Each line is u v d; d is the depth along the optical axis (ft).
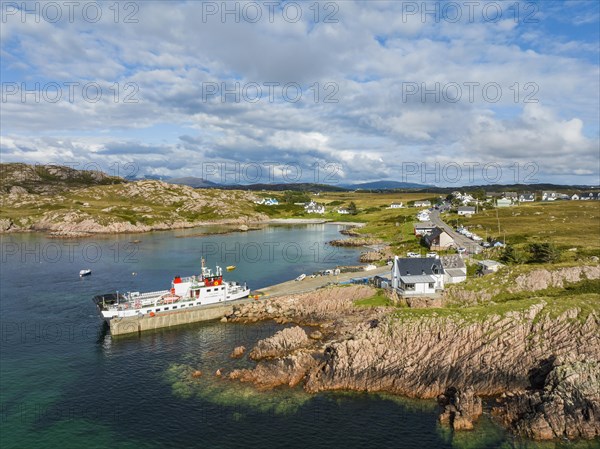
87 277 435.53
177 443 167.94
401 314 239.09
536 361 206.49
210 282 327.06
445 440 166.91
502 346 214.28
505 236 503.20
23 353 252.01
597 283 287.07
